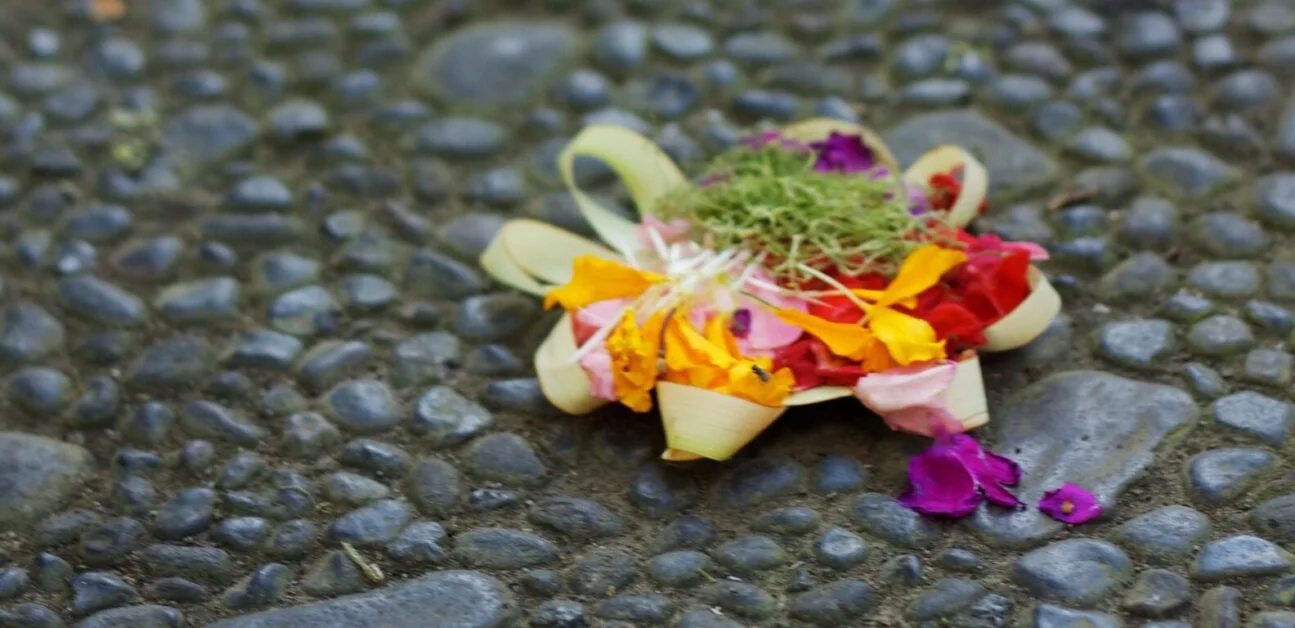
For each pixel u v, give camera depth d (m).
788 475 0.95
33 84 1.14
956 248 0.98
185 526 0.95
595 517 0.94
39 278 1.05
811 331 0.95
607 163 1.07
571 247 1.00
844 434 0.96
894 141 1.08
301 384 1.00
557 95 1.12
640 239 1.00
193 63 1.15
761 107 1.11
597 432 0.97
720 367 0.93
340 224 1.06
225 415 0.98
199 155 1.10
